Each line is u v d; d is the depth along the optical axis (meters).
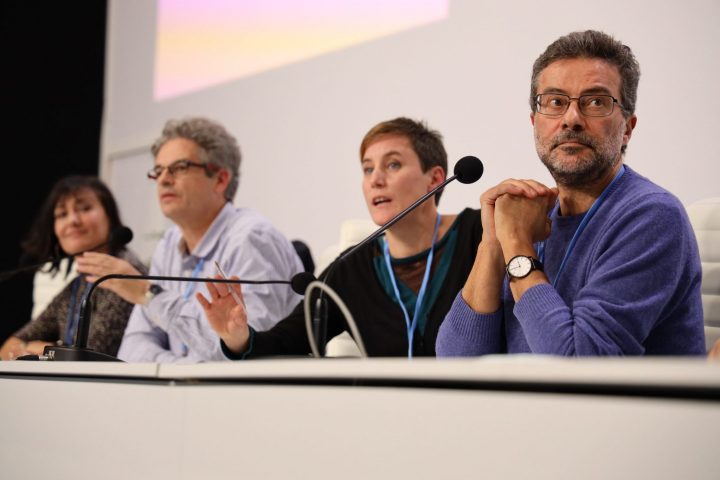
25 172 6.72
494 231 2.24
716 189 3.25
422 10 4.46
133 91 6.62
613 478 0.98
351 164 4.82
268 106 5.39
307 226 5.06
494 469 1.08
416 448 1.15
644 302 1.97
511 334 2.26
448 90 4.29
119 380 1.66
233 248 3.40
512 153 3.97
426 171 2.92
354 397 1.23
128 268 3.13
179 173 3.50
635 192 2.15
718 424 0.91
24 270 3.17
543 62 2.28
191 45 6.09
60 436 1.75
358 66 4.81
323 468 1.25
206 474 1.42
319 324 2.14
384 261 2.92
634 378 0.94
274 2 5.42
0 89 6.64
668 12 3.43
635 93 2.26
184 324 3.14
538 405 1.05
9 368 1.97
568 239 2.22
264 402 1.34
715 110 3.27
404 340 2.76
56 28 6.92
